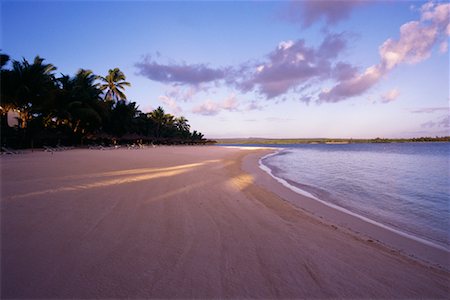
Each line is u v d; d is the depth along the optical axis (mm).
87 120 38125
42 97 28906
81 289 2600
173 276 2932
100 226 4352
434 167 20031
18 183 7688
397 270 3512
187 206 6012
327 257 3730
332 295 2781
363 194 9789
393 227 5953
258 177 13062
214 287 2768
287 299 2654
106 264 3104
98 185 7801
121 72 48688
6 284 2623
